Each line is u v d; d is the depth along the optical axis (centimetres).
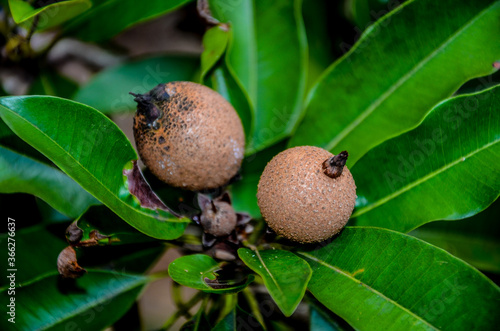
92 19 53
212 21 50
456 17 49
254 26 53
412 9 49
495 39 48
